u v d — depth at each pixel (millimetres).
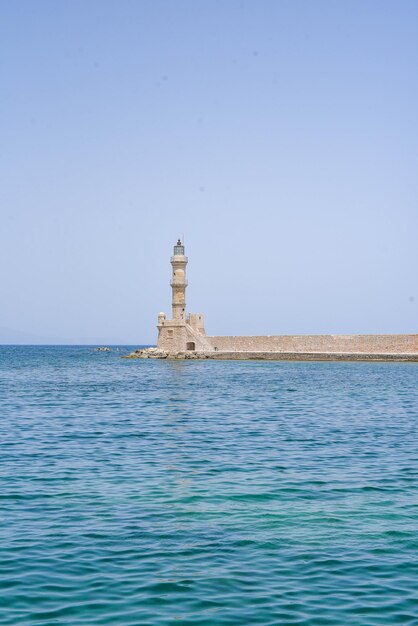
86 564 15664
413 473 25891
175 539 17516
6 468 26609
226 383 77875
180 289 144625
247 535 17922
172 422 41500
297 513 20078
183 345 145500
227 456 29484
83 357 197500
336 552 16641
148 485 23641
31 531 18094
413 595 14094
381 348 131625
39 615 13031
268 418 43781
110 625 12641
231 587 14430
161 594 14039
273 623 12797
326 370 105375
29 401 55656
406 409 49750
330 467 27062
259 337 144250
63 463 27719
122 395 62000
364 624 12789
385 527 18719
